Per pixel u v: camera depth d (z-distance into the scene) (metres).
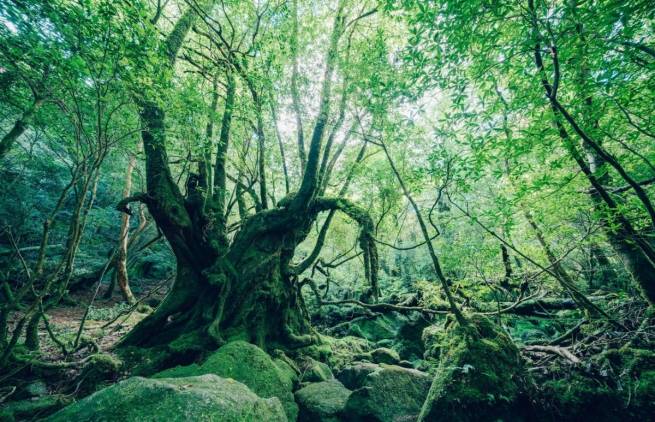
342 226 14.35
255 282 9.20
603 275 10.53
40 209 17.30
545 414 5.61
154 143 8.24
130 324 11.45
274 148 12.96
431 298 11.95
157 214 8.39
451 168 7.20
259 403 4.28
